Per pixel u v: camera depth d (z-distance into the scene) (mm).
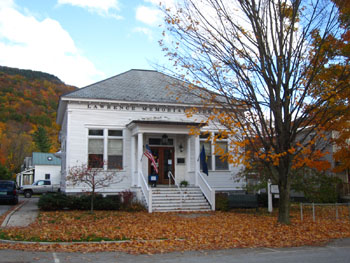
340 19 12852
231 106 13703
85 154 21875
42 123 90375
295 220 15938
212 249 9953
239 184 24516
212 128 23734
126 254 9195
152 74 27578
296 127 13625
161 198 20297
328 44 13273
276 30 13469
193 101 23266
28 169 57156
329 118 13281
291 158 13945
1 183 25172
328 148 25688
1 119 82688
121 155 22672
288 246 10531
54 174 53281
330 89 13141
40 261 8250
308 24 12992
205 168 21281
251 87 13547
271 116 13922
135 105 23016
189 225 14086
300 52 13102
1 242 10492
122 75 26250
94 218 16156
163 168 23469
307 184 20891
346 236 12328
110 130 22688
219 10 13141
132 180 22172
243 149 16797
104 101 22297
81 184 21562
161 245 10312
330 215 18297
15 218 16281
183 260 8492
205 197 20984
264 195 22672
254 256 8992
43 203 19406
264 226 13977
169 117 23438
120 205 20094
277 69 13539
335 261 8336
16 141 66875
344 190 26922
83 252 9359
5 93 92375
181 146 23922
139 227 13422
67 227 13273
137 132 21219
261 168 19438
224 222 15133
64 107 23609
